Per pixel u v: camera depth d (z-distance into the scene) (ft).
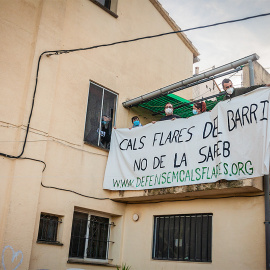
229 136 23.72
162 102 32.78
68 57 29.07
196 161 25.23
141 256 28.55
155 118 35.58
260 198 23.66
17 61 25.73
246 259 23.26
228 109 24.26
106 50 32.42
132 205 30.66
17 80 25.48
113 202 30.04
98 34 31.99
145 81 35.86
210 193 25.58
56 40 28.14
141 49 36.27
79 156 28.27
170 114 29.25
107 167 29.84
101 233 29.84
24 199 23.97
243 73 26.55
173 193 26.18
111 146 30.42
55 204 25.96
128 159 29.01
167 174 26.55
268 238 22.13
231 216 24.81
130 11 35.94
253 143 22.43
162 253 27.96
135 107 33.96
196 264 25.58
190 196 27.14
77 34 30.19
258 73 27.04
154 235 28.86
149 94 30.91
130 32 35.35
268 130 21.94
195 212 26.81
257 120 22.63
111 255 29.94
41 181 25.35
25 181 24.25
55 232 26.23
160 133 28.04
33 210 24.31
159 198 28.53
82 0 31.24
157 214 28.89
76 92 29.09
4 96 24.57
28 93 25.49
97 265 27.89
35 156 25.12
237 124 23.56
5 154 23.80
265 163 21.38
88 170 28.68
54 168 26.37
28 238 23.71
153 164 27.55
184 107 33.22
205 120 25.73
